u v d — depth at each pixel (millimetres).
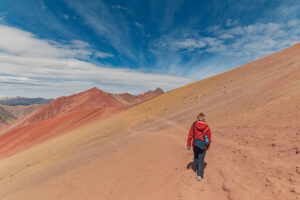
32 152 30250
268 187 3334
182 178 4938
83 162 11539
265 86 13484
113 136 17812
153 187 5086
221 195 3664
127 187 5746
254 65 29969
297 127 5172
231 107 12328
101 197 5633
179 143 9016
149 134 13500
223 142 6648
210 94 22406
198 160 4645
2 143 70188
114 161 9203
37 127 75312
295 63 16891
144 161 7836
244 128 7133
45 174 12539
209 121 11297
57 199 6863
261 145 5094
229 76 30047
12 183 14266
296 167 3516
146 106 35281
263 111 8219
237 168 4461
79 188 7141
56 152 21141
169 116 19188
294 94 8281
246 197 3285
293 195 2887
